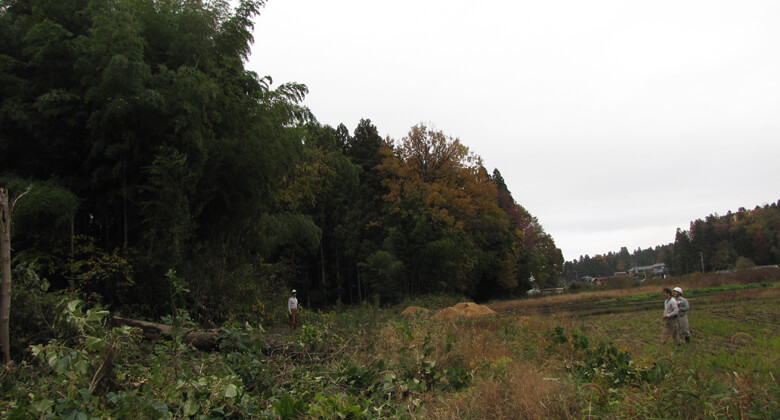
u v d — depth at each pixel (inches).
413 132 1860.2
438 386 228.7
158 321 436.5
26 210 378.9
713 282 1558.8
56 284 432.1
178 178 456.8
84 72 439.8
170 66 506.9
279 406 156.6
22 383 170.1
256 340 246.2
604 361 254.1
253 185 545.6
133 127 454.3
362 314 550.6
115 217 496.1
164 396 162.1
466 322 471.2
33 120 430.6
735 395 174.4
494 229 1919.3
